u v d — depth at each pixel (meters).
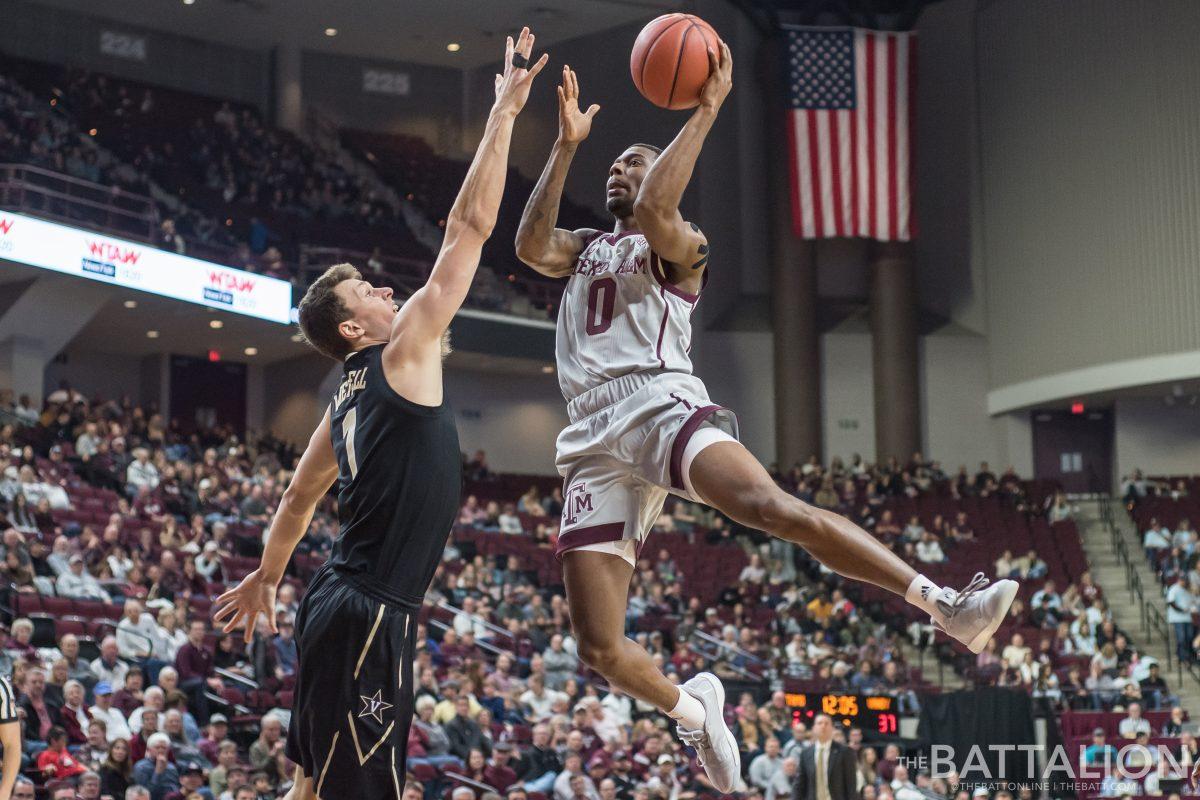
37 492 16.83
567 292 4.13
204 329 25.94
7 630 13.34
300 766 3.42
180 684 12.80
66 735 10.88
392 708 3.28
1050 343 30.16
